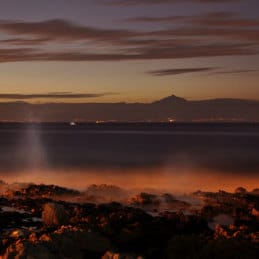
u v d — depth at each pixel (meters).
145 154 119.19
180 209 39.41
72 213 33.12
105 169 84.44
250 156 112.69
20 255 20.25
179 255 22.55
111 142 179.62
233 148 142.62
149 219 30.03
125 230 25.72
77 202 42.56
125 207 36.88
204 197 44.88
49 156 112.50
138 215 30.41
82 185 63.94
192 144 165.00
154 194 47.28
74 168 86.00
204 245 22.52
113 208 35.69
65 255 21.30
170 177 72.75
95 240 23.00
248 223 31.05
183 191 56.22
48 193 45.66
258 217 33.47
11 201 41.53
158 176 74.12
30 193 46.16
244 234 24.42
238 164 93.44
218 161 100.12
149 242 24.80
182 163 96.19
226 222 33.88
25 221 33.62
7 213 35.78
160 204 41.25
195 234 25.78
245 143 171.00
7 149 136.62
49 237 22.16
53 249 21.42
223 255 21.69
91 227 26.31
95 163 95.50
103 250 22.48
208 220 34.62
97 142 179.38
